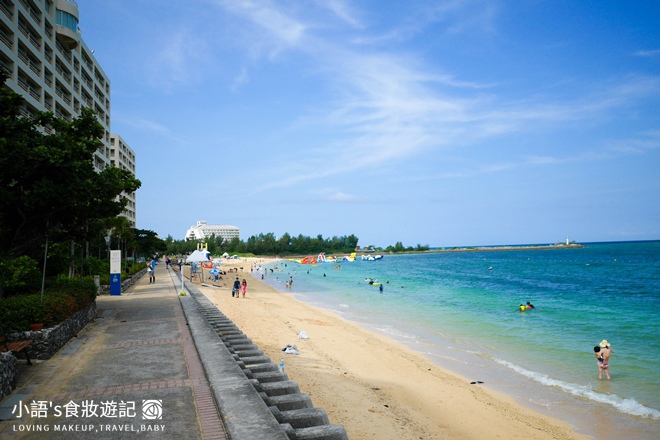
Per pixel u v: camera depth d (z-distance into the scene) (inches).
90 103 2365.9
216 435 225.0
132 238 2269.9
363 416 487.8
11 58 1425.9
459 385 640.4
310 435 248.1
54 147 539.8
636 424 503.2
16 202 545.0
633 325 1086.4
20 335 400.2
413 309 1430.9
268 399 303.9
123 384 320.8
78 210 604.7
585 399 582.9
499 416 525.3
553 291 1924.2
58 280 662.5
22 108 1523.1
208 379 319.6
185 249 7130.9
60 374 354.0
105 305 834.8
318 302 1658.5
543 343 904.9
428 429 473.4
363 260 7342.5
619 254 6220.5
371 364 733.9
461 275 3102.9
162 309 757.3
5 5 1432.1
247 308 1333.7
